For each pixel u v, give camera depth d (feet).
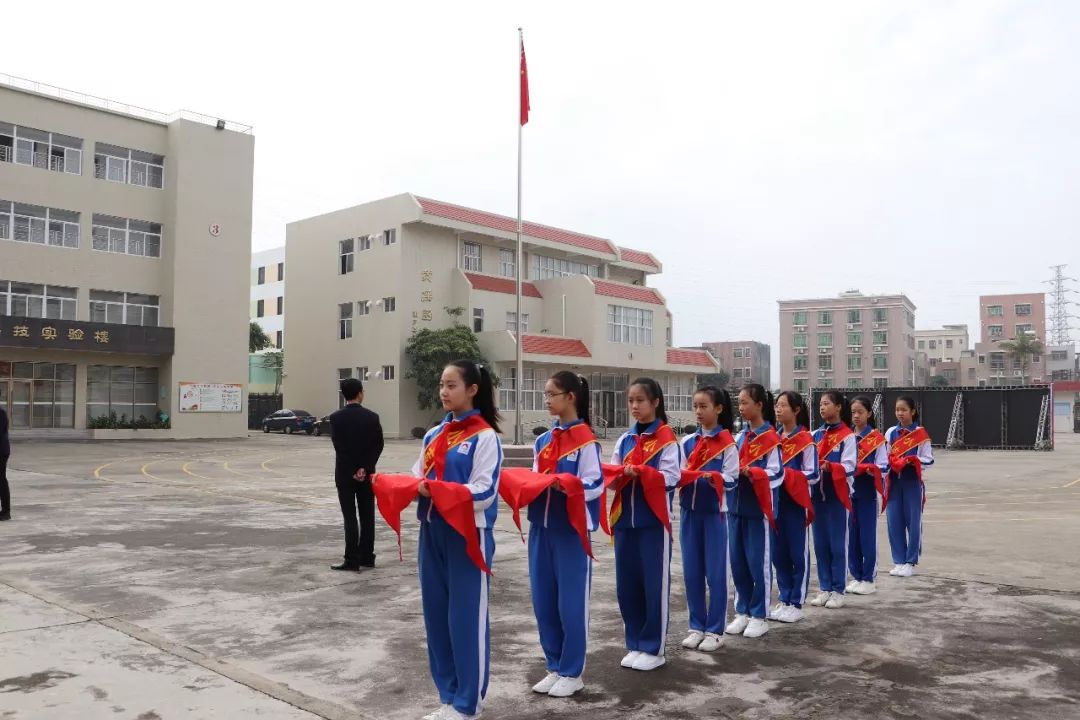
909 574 24.90
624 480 15.31
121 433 104.73
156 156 110.63
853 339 273.54
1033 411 101.40
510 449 56.85
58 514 36.58
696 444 17.67
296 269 141.18
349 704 13.66
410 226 124.57
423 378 119.34
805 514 19.66
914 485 25.03
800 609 19.60
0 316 94.68
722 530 17.22
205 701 13.66
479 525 12.55
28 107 99.55
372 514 25.34
